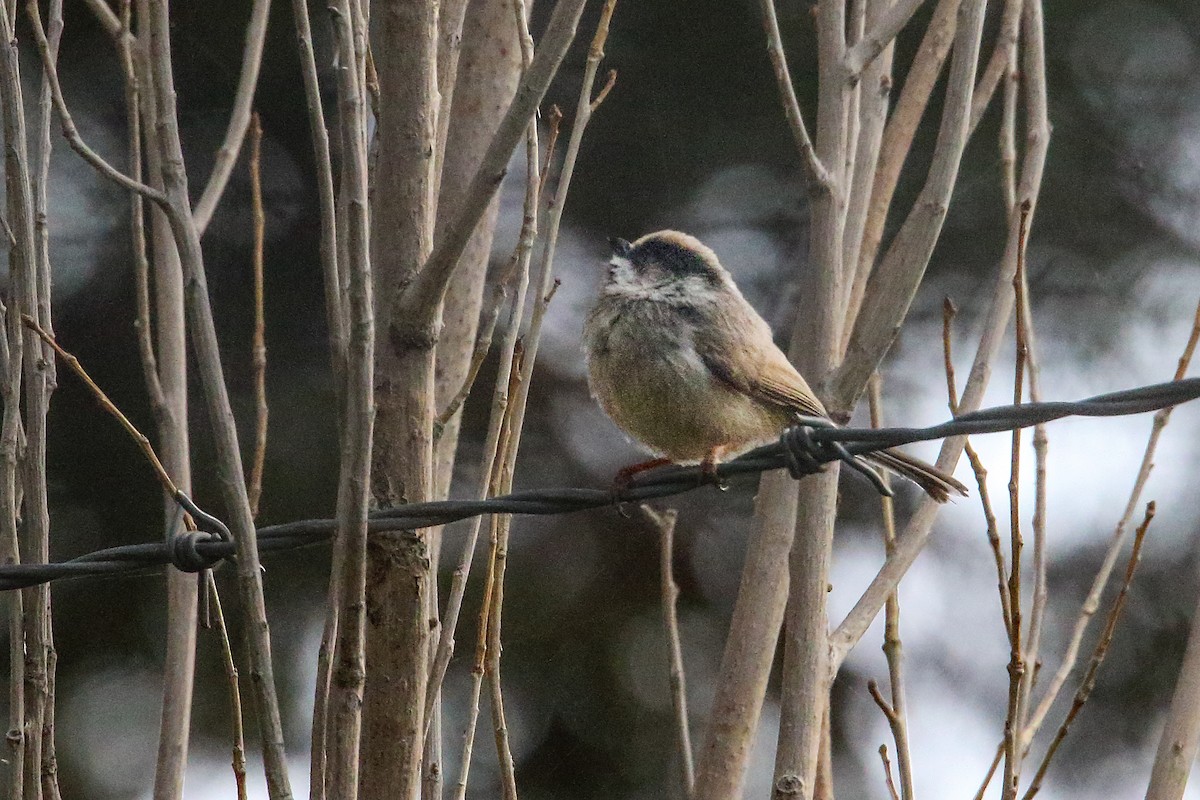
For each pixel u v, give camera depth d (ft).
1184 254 52.08
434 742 22.65
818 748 24.73
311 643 45.93
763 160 52.49
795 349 27.48
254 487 25.86
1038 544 26.20
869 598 25.90
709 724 26.55
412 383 23.35
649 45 52.24
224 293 48.70
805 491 25.41
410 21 23.79
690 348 30.94
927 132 51.24
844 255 27.55
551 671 48.39
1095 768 49.34
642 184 52.70
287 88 49.39
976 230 52.11
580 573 49.70
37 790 22.08
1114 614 24.27
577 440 51.37
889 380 52.70
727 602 50.80
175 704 24.63
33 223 24.17
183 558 23.04
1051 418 22.04
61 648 45.16
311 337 48.88
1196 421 52.03
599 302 32.32
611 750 47.98
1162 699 49.60
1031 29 29.86
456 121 27.73
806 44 51.60
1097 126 52.01
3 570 22.79
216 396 19.98
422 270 22.95
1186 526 50.67
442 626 24.63
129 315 47.62
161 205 20.25
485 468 23.57
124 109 48.98
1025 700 24.72
